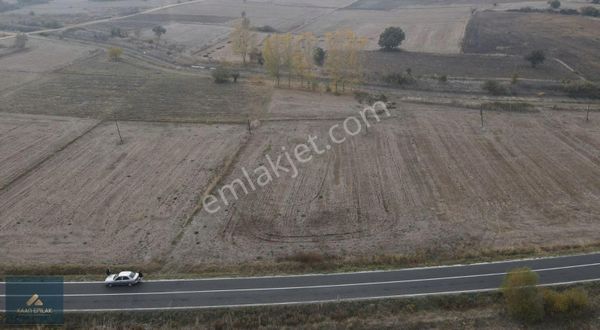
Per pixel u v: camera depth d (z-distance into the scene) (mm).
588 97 91875
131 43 150125
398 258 47719
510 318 40219
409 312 41219
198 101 95812
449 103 90250
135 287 44719
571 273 44844
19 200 60156
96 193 61531
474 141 74062
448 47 133375
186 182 63781
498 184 61406
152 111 90438
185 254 49281
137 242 51344
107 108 92688
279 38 101625
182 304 42531
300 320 40781
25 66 125500
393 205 57406
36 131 81875
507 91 95438
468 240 50469
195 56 133250
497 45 131750
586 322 39531
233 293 43688
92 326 40625
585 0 186625
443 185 61625
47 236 52656
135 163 69562
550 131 76500
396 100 93562
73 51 142375
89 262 48250
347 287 44125
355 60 96500
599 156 67625
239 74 114938
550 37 135375
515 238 50562
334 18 184375
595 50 120875
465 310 41312
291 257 48438
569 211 55031
